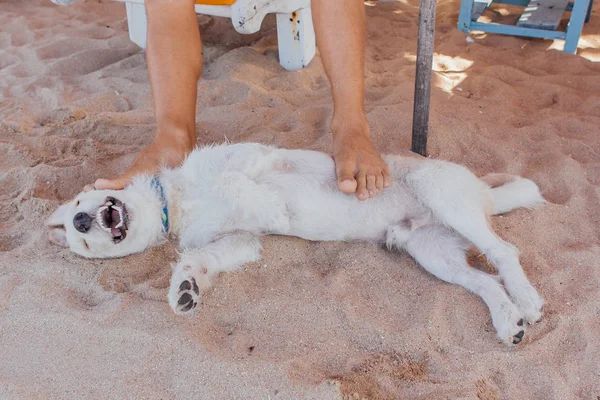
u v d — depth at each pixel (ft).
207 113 4.99
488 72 5.59
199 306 3.25
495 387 2.82
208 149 3.75
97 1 8.09
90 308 3.24
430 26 3.97
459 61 5.96
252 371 2.82
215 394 2.77
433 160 3.76
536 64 5.84
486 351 2.95
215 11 5.24
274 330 3.10
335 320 3.13
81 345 3.01
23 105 5.24
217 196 3.61
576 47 6.13
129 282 3.47
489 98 5.20
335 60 3.93
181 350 2.94
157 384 2.84
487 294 3.19
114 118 4.96
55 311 3.18
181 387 2.81
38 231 3.82
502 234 3.63
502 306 3.09
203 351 2.93
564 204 3.87
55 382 2.86
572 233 3.66
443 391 2.77
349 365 2.92
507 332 3.00
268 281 3.43
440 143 4.45
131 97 5.37
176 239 3.80
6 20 7.30
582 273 3.35
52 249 3.69
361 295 3.29
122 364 2.91
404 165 3.73
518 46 6.29
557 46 6.29
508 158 4.31
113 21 7.29
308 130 4.67
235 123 4.81
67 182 4.25
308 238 3.73
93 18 7.43
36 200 4.00
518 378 2.86
